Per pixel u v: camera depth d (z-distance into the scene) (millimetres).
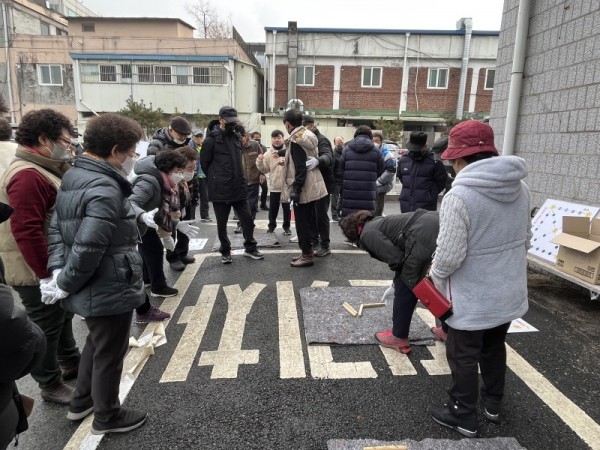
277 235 6613
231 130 4699
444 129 21297
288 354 2986
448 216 1962
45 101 21641
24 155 2191
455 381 2178
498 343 2236
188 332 3336
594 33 3992
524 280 2111
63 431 2252
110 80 20781
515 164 1906
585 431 2234
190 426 2268
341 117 21328
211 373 2766
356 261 5172
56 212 2004
